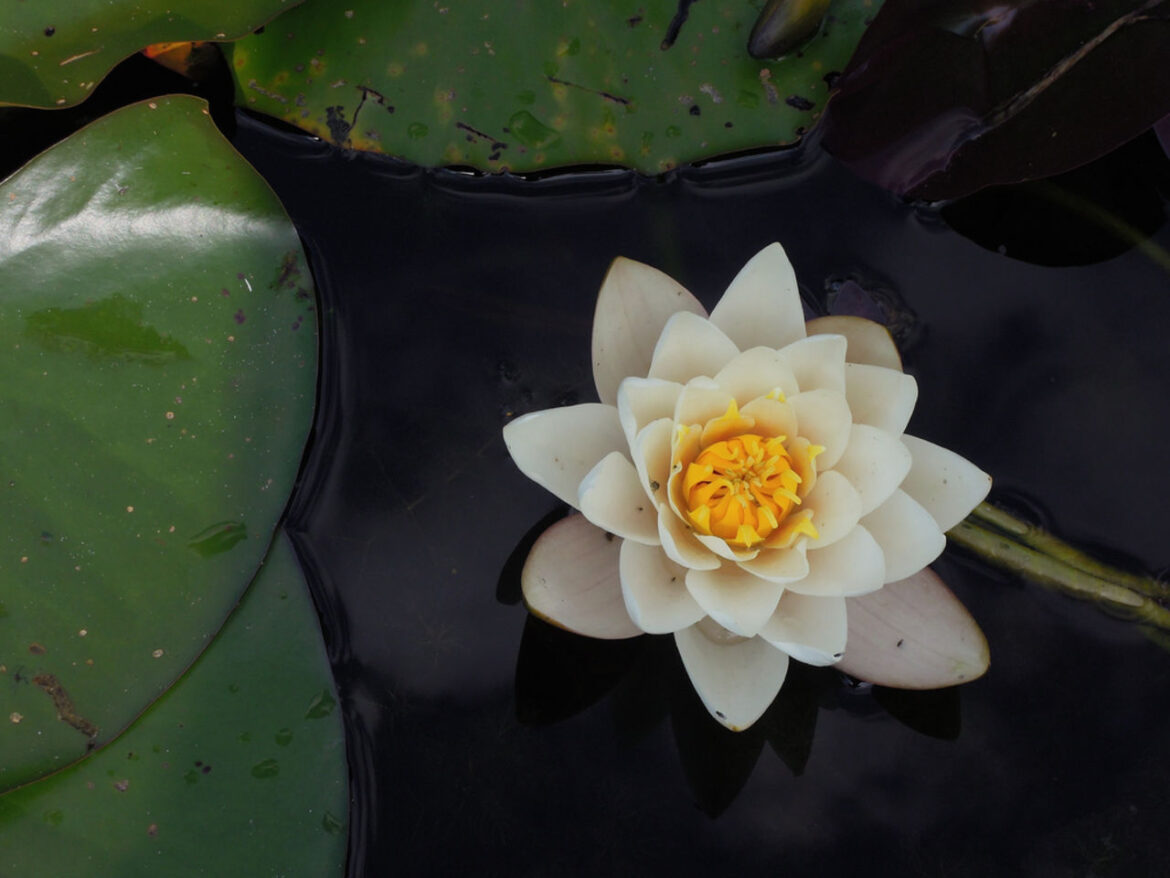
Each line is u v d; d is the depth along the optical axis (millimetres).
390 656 589
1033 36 591
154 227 583
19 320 569
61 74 583
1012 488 605
